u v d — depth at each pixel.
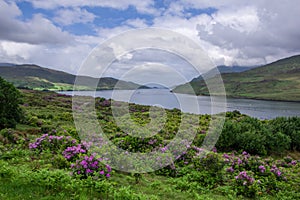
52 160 8.59
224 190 7.82
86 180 6.51
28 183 6.13
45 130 15.05
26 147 10.48
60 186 6.14
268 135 14.99
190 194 7.23
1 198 5.24
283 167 11.60
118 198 5.90
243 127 15.64
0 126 15.36
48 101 37.06
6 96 16.38
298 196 8.13
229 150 13.96
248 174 9.10
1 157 8.70
